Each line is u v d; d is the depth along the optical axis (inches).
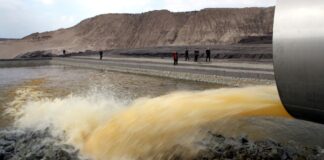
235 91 263.3
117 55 2591.0
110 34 4394.7
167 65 1230.9
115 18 4606.3
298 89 145.6
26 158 291.7
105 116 346.0
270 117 235.8
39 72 1584.6
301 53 139.9
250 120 234.1
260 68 941.2
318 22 133.8
